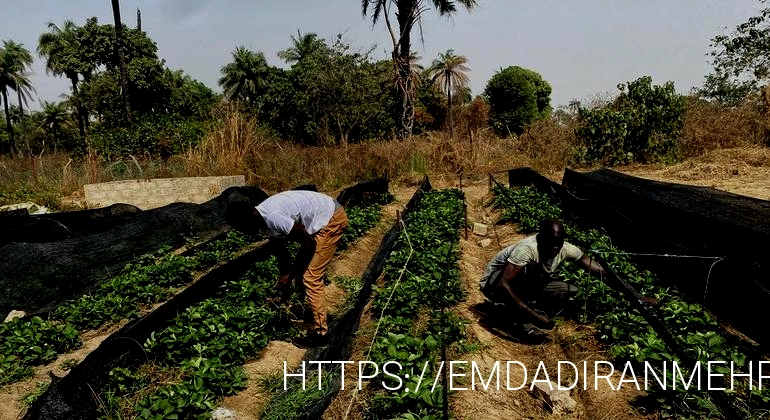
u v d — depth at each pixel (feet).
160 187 47.96
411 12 72.18
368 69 99.71
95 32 114.62
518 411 13.70
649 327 15.80
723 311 17.52
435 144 64.64
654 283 21.02
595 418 13.24
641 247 23.24
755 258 18.06
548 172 56.08
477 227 34.12
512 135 70.13
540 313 17.70
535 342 17.34
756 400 12.85
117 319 20.62
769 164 43.16
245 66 178.91
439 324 17.62
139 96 118.52
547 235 15.99
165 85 120.47
